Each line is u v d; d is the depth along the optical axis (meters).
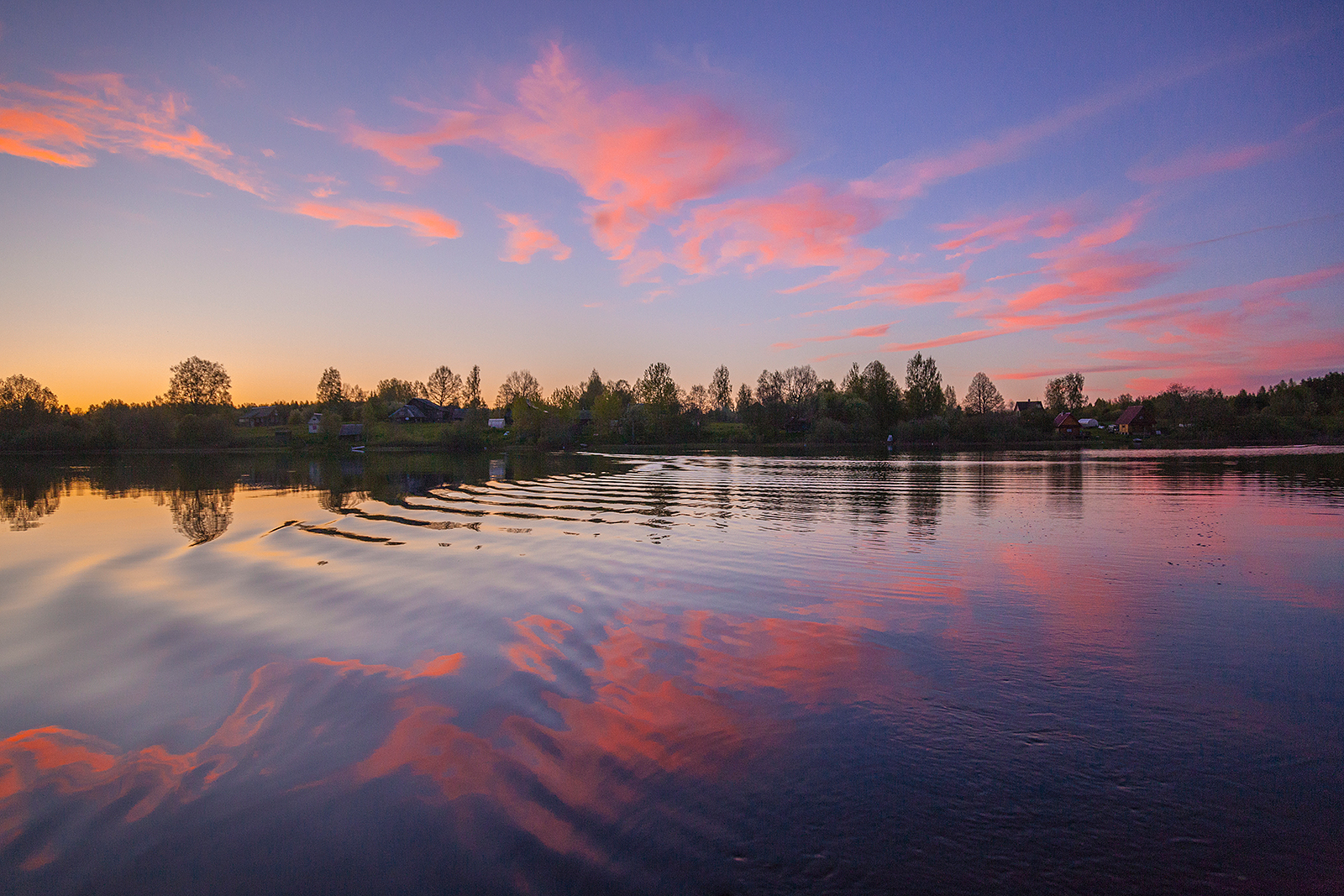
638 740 6.32
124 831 5.07
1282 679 7.74
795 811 5.18
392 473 46.53
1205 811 5.20
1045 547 15.77
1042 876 4.48
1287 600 11.08
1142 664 8.21
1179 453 65.25
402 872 4.54
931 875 4.48
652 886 4.35
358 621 10.14
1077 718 6.77
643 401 134.38
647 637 9.27
